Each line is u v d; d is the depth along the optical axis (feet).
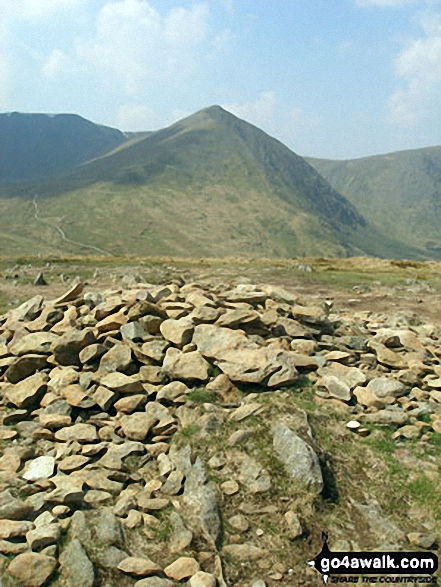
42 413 12.07
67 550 8.14
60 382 12.66
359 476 10.09
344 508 9.39
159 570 8.00
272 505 9.30
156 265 47.19
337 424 11.36
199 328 13.65
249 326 14.44
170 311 14.78
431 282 35.83
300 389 12.43
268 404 11.52
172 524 8.91
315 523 9.05
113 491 9.57
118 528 8.64
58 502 9.04
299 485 9.55
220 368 12.55
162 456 10.47
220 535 8.80
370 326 18.99
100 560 8.09
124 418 11.58
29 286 33.71
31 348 13.92
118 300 15.30
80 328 14.48
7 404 12.63
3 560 7.86
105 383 12.30
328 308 19.34
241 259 59.47
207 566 8.26
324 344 14.87
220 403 11.81
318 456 10.12
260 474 9.81
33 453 10.73
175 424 11.36
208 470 10.00
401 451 10.70
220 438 10.71
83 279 36.96
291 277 38.06
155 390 12.37
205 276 37.96
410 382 13.46
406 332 16.69
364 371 13.79
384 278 37.86
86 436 11.03
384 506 9.48
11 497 8.95
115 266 45.88
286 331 14.94
